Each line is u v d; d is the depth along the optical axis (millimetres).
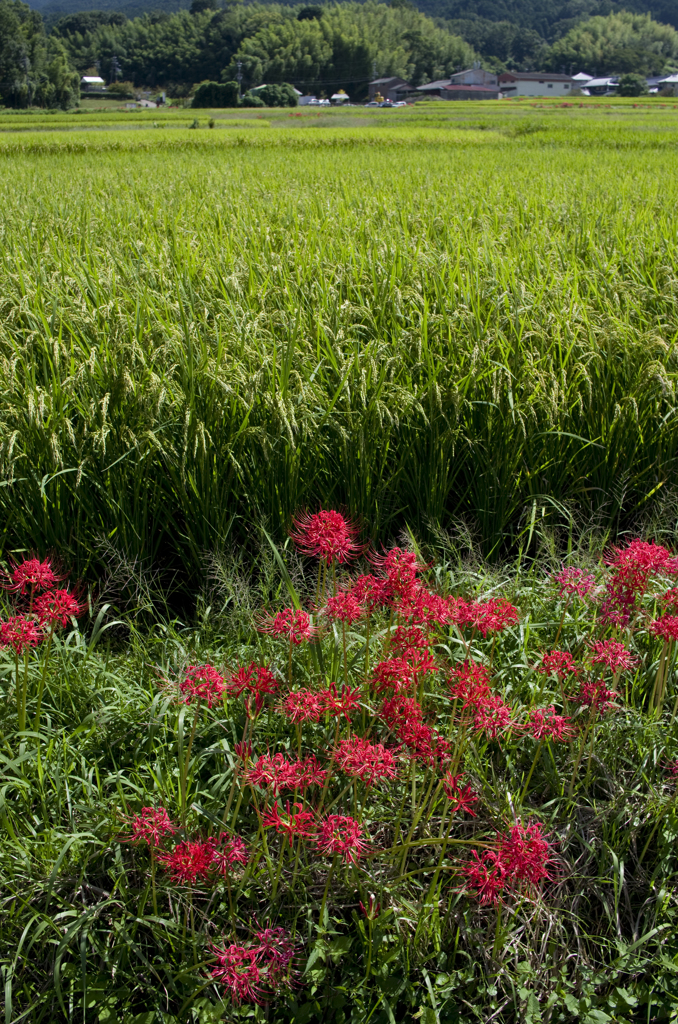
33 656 3025
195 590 3992
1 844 2301
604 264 5930
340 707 2172
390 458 4223
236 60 143875
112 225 8047
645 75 185625
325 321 4711
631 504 4492
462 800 2117
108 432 3709
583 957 2230
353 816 2270
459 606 2336
